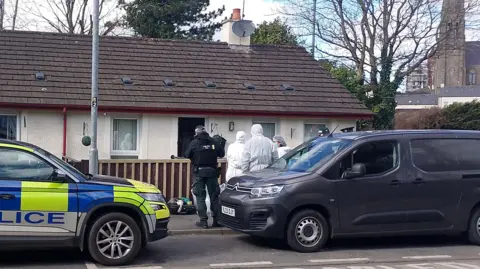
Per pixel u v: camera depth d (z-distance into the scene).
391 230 9.80
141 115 15.82
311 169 9.75
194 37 35.62
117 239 8.38
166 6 34.16
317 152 10.23
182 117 16.30
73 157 15.26
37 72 15.87
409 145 10.09
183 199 12.79
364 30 26.48
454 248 10.12
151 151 15.85
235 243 10.27
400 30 26.20
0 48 16.64
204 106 15.97
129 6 34.28
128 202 8.40
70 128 15.24
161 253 9.35
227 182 10.63
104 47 17.81
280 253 9.45
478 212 10.30
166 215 8.83
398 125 36.09
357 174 9.55
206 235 11.02
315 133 17.50
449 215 10.09
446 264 8.77
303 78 18.58
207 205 12.08
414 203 9.91
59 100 14.92
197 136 11.22
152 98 15.84
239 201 9.67
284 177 9.60
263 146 11.37
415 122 34.88
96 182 8.40
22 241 7.93
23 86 15.16
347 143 9.93
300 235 9.46
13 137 15.10
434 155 10.19
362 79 24.78
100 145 15.49
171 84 16.67
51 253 9.17
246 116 16.61
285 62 19.27
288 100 17.17
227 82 17.45
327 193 9.52
